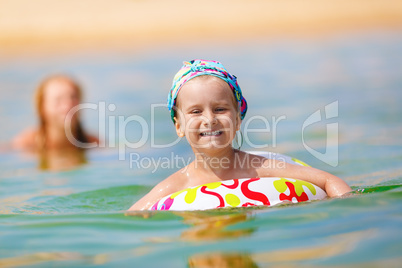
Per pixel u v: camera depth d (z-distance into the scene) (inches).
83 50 1835.6
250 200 400.8
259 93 1068.5
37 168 706.2
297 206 375.9
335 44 1668.3
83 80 1323.8
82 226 358.0
